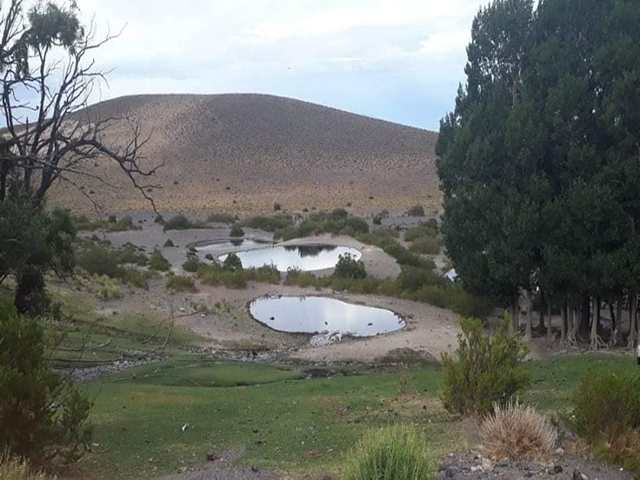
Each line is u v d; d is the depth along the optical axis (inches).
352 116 5428.2
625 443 284.4
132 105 5280.5
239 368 750.5
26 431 300.7
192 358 824.3
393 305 1189.7
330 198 3550.7
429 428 364.2
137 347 860.0
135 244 2053.4
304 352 899.4
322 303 1222.9
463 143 952.3
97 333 896.9
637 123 791.7
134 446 370.6
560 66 846.5
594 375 317.4
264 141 4628.4
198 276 1366.9
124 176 3688.5
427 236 1967.3
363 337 980.6
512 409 327.3
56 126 742.5
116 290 1080.8
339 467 289.7
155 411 468.1
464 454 296.0
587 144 840.3
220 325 1037.2
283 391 574.9
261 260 1775.3
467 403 398.3
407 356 870.4
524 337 930.1
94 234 2190.0
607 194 788.0
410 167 4264.3
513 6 959.6
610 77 819.4
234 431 404.5
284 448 354.6
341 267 1419.8
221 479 296.2
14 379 300.0
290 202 3440.0
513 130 855.1
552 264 823.1
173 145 4389.8
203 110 5032.0
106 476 313.0
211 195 3563.0
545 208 831.7
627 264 794.2
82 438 328.5
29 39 709.3
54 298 932.0
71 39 736.3
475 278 940.0
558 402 434.3
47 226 695.7
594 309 872.9
